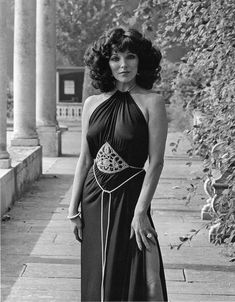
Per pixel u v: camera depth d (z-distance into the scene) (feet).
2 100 33.22
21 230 27.96
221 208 23.75
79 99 105.09
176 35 29.68
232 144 21.63
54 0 53.06
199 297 19.53
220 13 22.33
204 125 23.94
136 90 13.99
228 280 21.26
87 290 13.87
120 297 13.64
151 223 13.91
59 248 25.04
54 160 52.75
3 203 30.76
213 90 23.75
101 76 14.05
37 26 53.26
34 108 43.65
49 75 54.03
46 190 38.24
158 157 13.69
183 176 44.27
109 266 13.58
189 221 30.22
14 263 22.91
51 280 21.04
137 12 30.66
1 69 32.94
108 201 13.76
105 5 112.16
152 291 13.55
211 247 25.31
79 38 114.52
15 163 35.50
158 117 13.65
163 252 24.57
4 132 33.35
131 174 13.80
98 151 13.92
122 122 13.62
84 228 14.10
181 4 27.61
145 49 13.97
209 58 23.58
